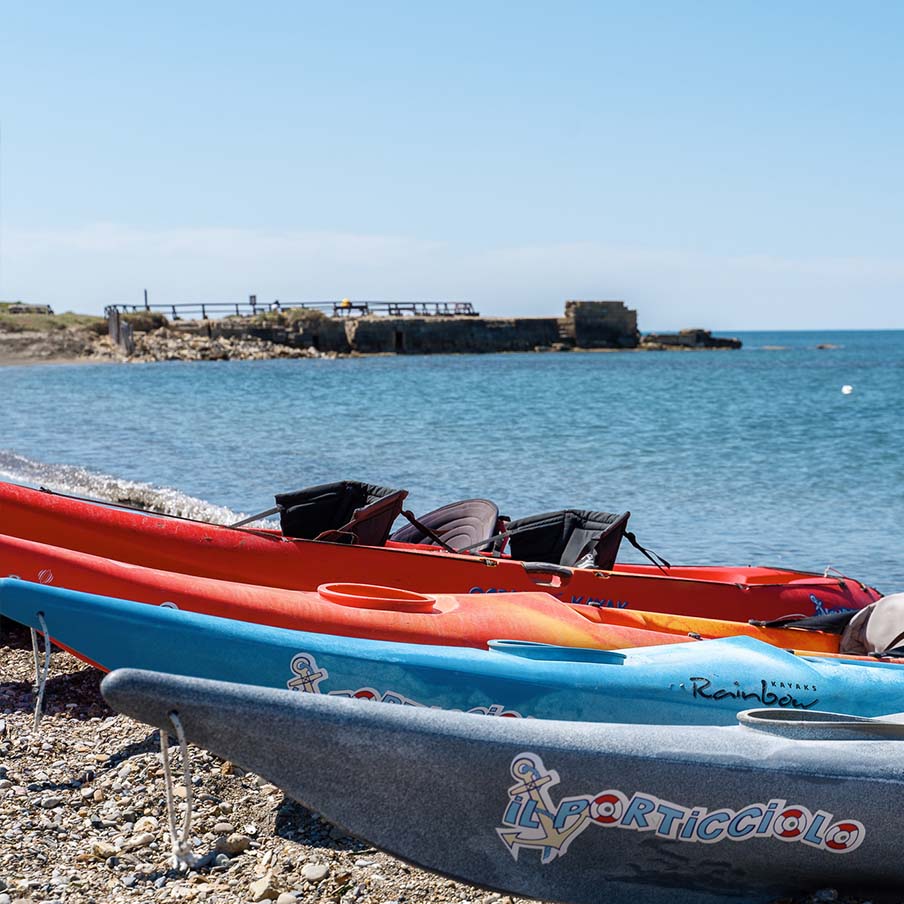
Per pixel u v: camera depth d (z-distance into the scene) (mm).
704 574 9000
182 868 4273
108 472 18625
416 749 3777
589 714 5000
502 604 6035
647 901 4207
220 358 80938
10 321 83000
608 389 46438
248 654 4695
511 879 4023
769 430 27984
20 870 4223
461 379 54000
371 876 4320
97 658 4617
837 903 4184
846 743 4109
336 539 8086
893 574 11859
